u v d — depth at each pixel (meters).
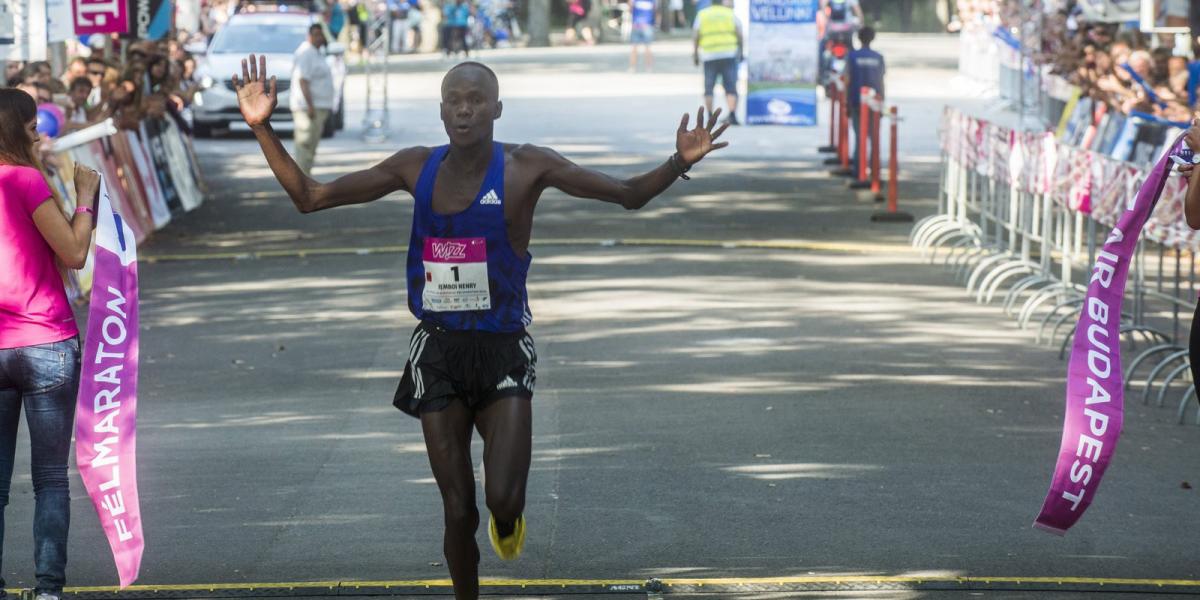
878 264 53.00
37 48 44.44
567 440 30.28
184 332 42.16
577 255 54.62
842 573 22.28
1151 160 54.66
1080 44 66.94
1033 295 42.94
